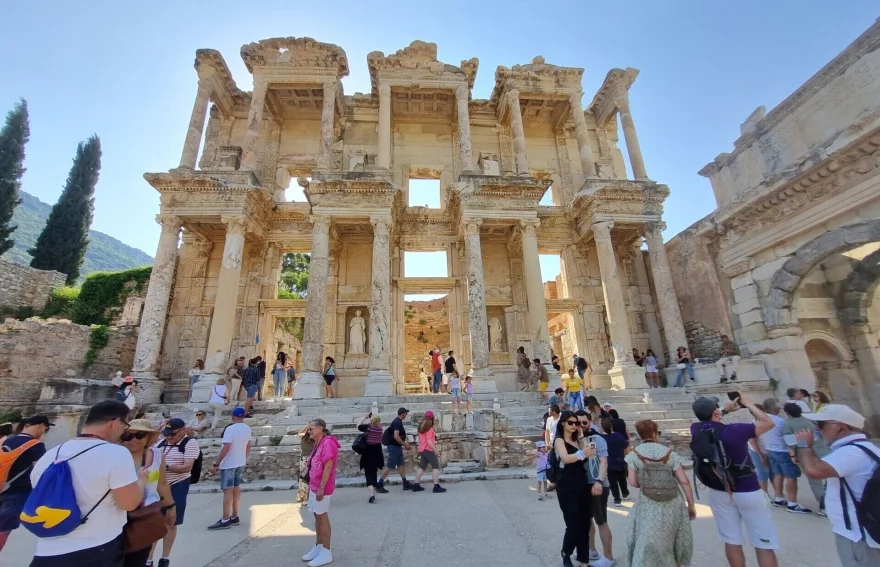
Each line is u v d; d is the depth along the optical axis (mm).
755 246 18656
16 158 31828
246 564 5953
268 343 22828
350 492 10500
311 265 19938
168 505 5035
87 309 24781
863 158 14500
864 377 17609
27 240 121500
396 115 27172
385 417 15148
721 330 20594
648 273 25203
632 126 25094
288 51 24094
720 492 4926
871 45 15188
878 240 14070
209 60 23938
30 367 17844
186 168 21438
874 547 3592
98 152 36625
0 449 5953
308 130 26672
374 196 21109
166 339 21797
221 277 19594
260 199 22016
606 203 22703
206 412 16062
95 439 3559
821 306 18156
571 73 25672
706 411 5227
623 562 5711
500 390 22531
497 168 24391
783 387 16969
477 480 11391
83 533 3232
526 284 21094
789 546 6305
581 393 14992
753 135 20109
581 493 5473
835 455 3859
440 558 6004
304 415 15656
